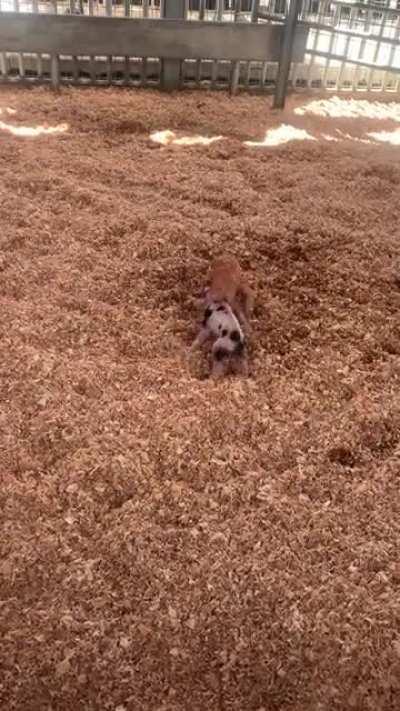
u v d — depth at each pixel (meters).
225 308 1.89
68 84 4.04
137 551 1.39
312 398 1.85
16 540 1.39
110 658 1.21
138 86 4.13
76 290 2.20
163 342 2.00
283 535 1.46
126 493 1.53
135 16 4.10
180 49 3.91
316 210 2.87
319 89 4.35
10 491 1.50
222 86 4.23
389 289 2.38
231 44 3.92
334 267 2.48
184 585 1.34
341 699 1.19
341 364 1.98
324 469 1.63
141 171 3.07
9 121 3.48
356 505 1.54
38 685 1.17
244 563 1.39
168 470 1.59
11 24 3.67
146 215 2.67
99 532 1.43
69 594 1.31
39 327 2.00
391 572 1.40
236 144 3.46
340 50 4.35
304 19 4.13
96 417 1.71
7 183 2.82
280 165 3.27
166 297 2.23
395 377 1.95
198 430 1.70
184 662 1.22
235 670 1.21
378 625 1.30
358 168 3.30
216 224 2.67
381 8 3.94
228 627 1.28
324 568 1.40
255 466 1.62
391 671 1.23
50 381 1.80
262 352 2.01
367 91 4.40
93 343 1.97
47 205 2.68
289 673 1.21
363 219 2.84
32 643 1.22
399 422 1.80
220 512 1.50
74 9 3.98
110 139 3.38
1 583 1.32
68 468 1.56
